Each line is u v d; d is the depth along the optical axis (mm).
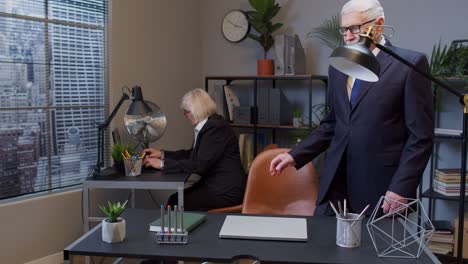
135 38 3758
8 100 2930
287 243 1575
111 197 3602
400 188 1748
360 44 1468
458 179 3191
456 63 3230
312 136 2150
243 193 3182
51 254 3180
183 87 4348
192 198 3102
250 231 1658
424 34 3555
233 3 4383
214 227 1745
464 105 1623
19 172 3016
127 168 2996
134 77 3766
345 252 1493
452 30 3461
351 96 1971
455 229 3174
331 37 3832
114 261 3195
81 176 3445
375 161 1901
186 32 4355
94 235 1662
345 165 2021
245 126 4023
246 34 4254
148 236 1645
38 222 3078
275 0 4137
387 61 1883
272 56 4199
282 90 4145
